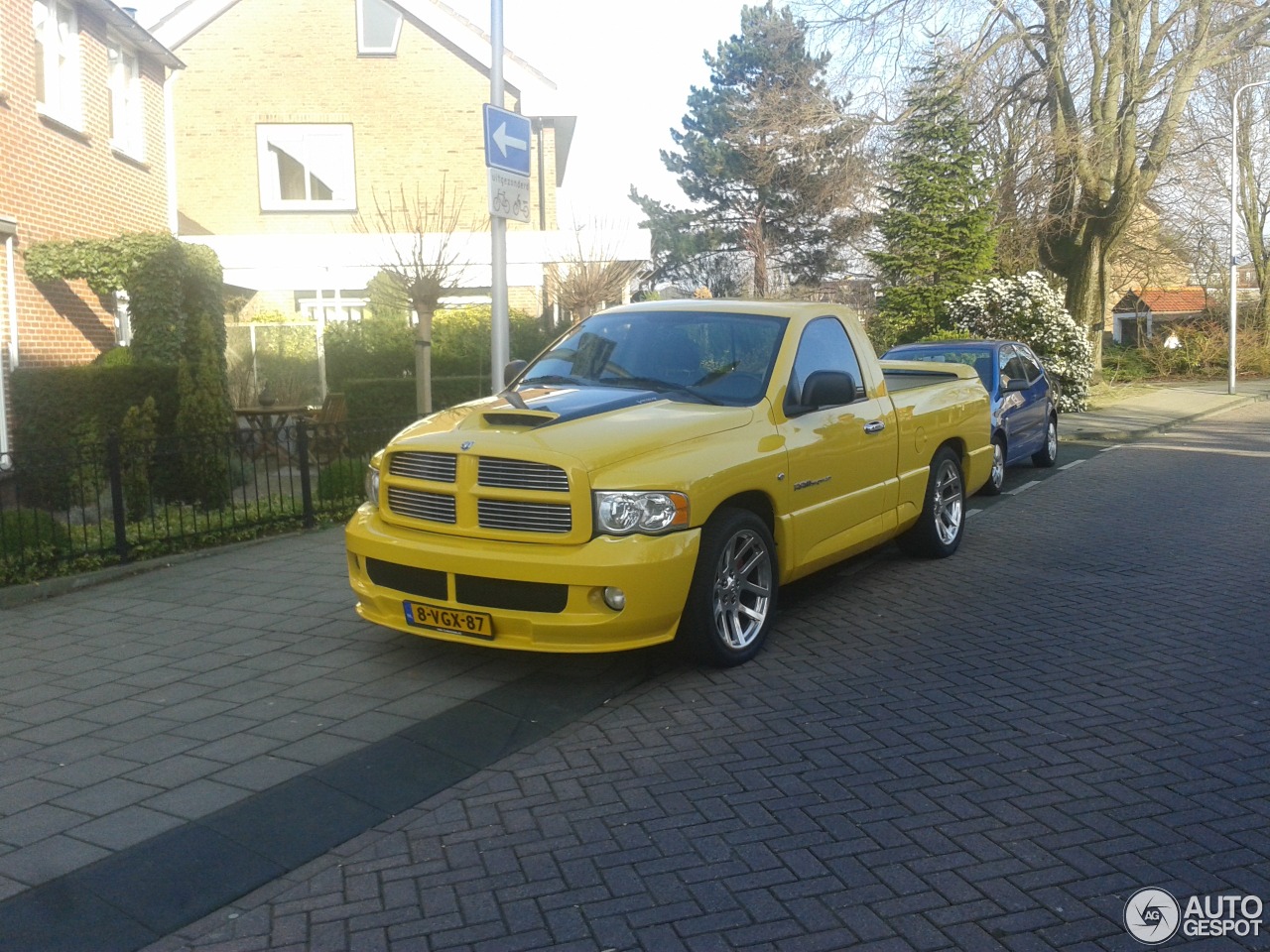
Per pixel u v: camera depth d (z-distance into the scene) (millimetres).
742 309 6914
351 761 4613
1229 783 4328
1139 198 26188
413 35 23172
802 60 36594
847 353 7219
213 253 13562
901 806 4172
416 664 5895
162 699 5383
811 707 5266
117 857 3814
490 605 5301
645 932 3369
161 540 8750
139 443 8906
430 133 23328
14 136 12766
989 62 24688
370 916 3512
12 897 3561
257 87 23109
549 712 5242
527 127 9688
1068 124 25672
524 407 5965
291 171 23344
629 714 5250
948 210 24234
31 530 8188
